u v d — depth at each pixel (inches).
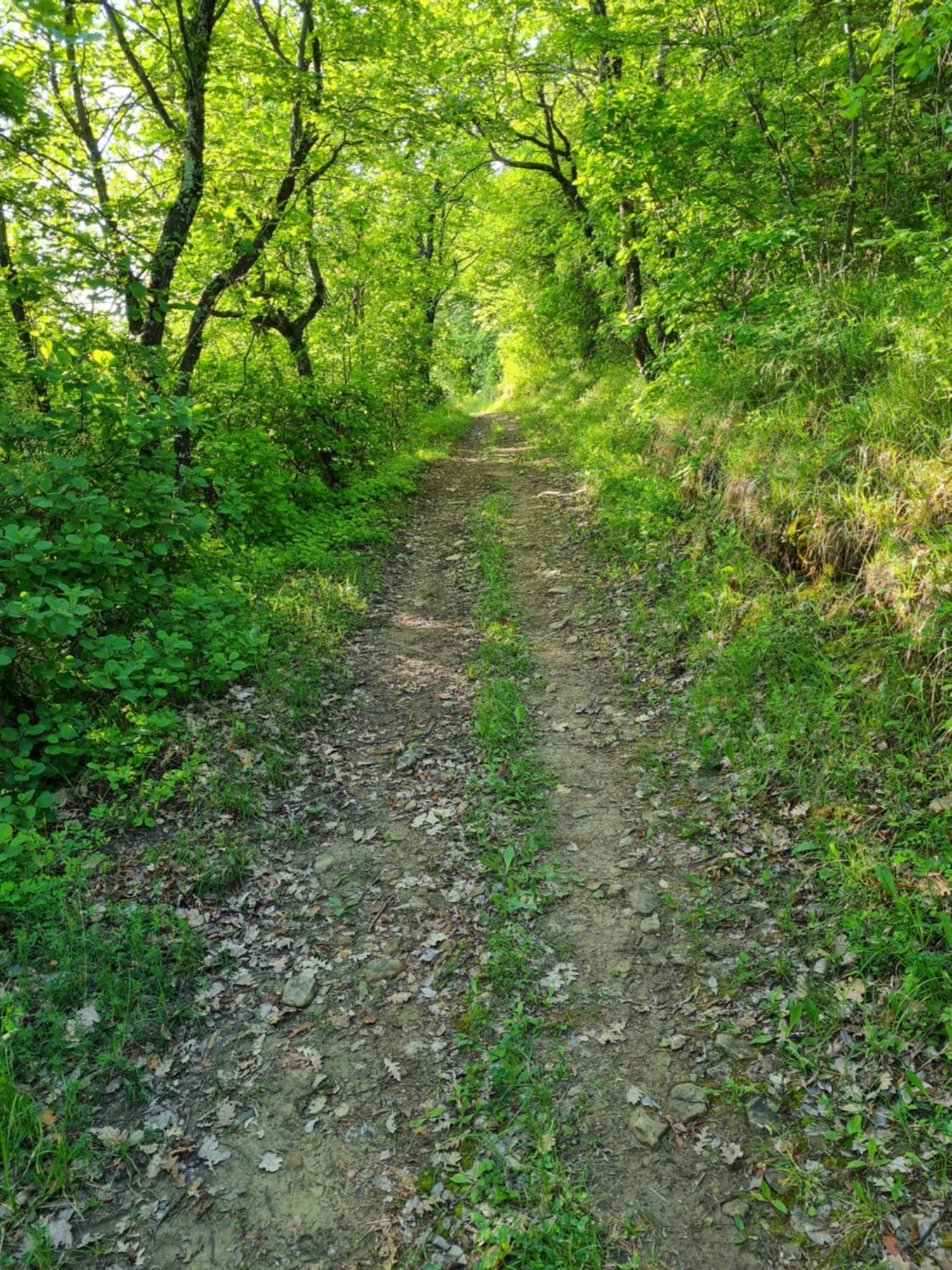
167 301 287.6
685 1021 131.6
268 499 380.8
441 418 841.5
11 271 243.9
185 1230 107.7
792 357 277.0
